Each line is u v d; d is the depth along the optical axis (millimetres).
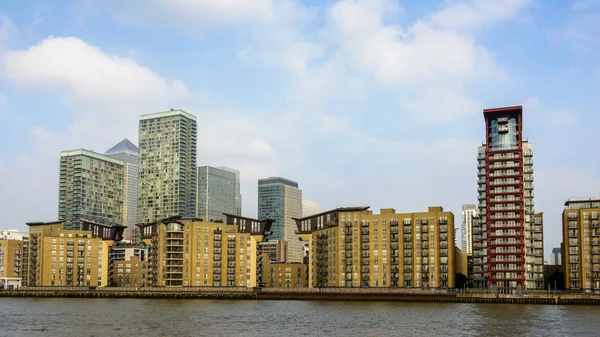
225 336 143500
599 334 146375
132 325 165125
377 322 172875
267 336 143625
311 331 153000
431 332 150375
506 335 144625
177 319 182000
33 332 150375
